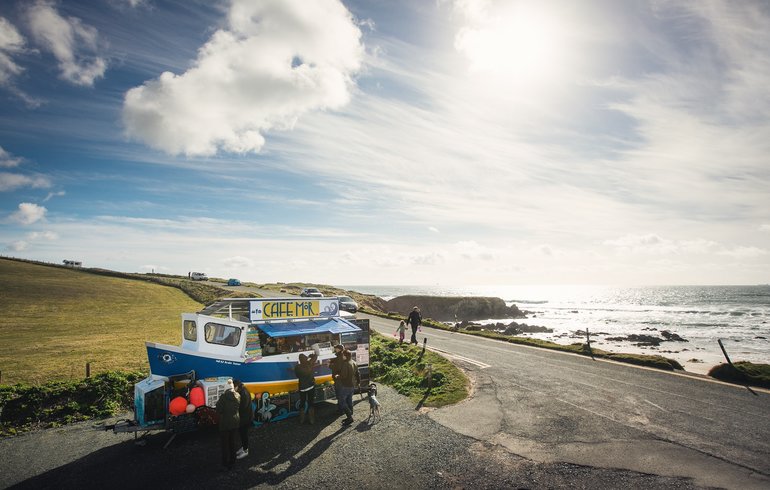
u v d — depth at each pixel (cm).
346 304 3941
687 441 927
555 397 1277
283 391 1164
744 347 4016
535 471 809
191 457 921
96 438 1054
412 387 1458
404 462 865
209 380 1048
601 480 767
